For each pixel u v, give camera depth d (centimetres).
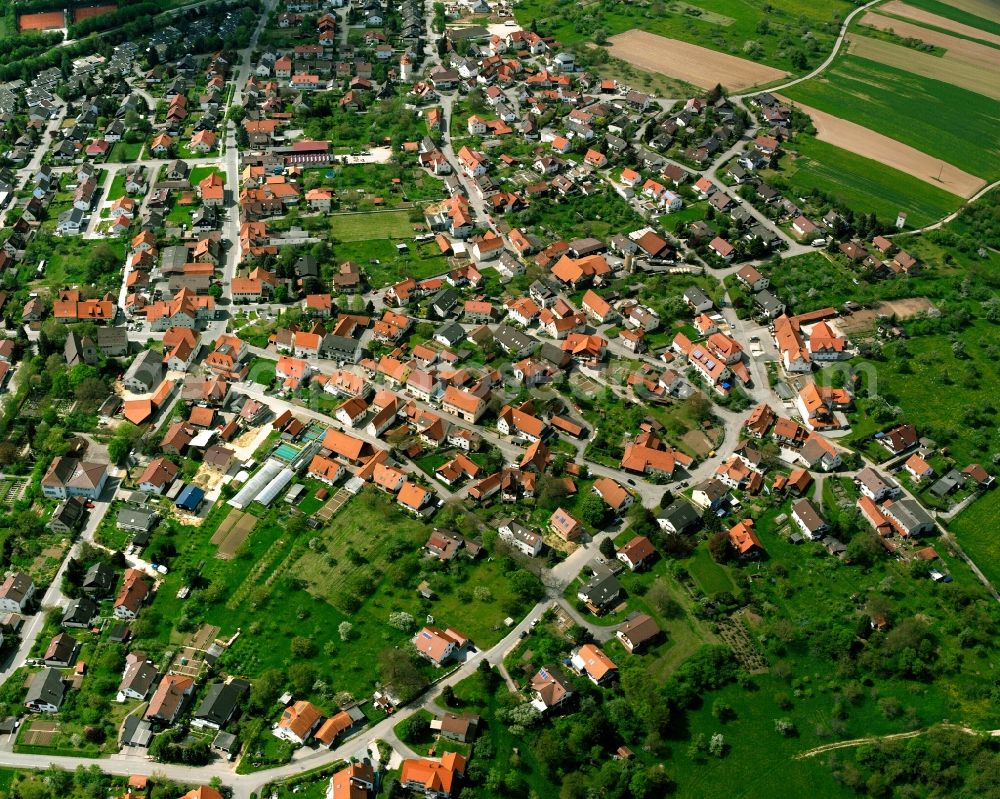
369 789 17750
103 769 18075
